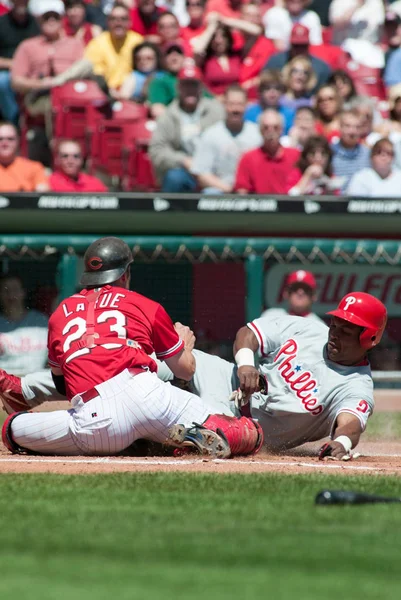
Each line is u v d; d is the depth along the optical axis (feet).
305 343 77.05
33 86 161.99
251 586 31.50
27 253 144.36
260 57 180.45
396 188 159.74
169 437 69.72
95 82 163.12
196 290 149.59
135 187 159.22
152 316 71.15
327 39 195.42
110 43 170.91
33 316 144.36
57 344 71.41
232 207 149.38
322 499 48.03
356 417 73.87
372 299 74.54
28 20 172.24
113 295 71.51
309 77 174.19
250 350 75.92
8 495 51.26
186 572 33.58
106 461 67.46
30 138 162.50
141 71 168.96
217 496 51.13
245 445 72.43
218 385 78.69
